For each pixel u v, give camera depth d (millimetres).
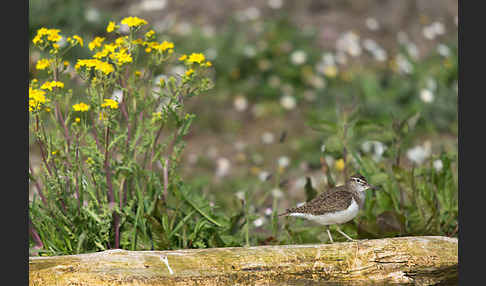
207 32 20750
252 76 20016
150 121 9648
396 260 9023
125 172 9570
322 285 8914
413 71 19859
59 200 9555
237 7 22969
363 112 17781
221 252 8922
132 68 9719
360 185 10141
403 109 18109
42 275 8383
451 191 11047
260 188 14539
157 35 10547
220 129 18547
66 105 9570
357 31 22469
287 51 20438
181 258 8750
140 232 9781
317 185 11391
